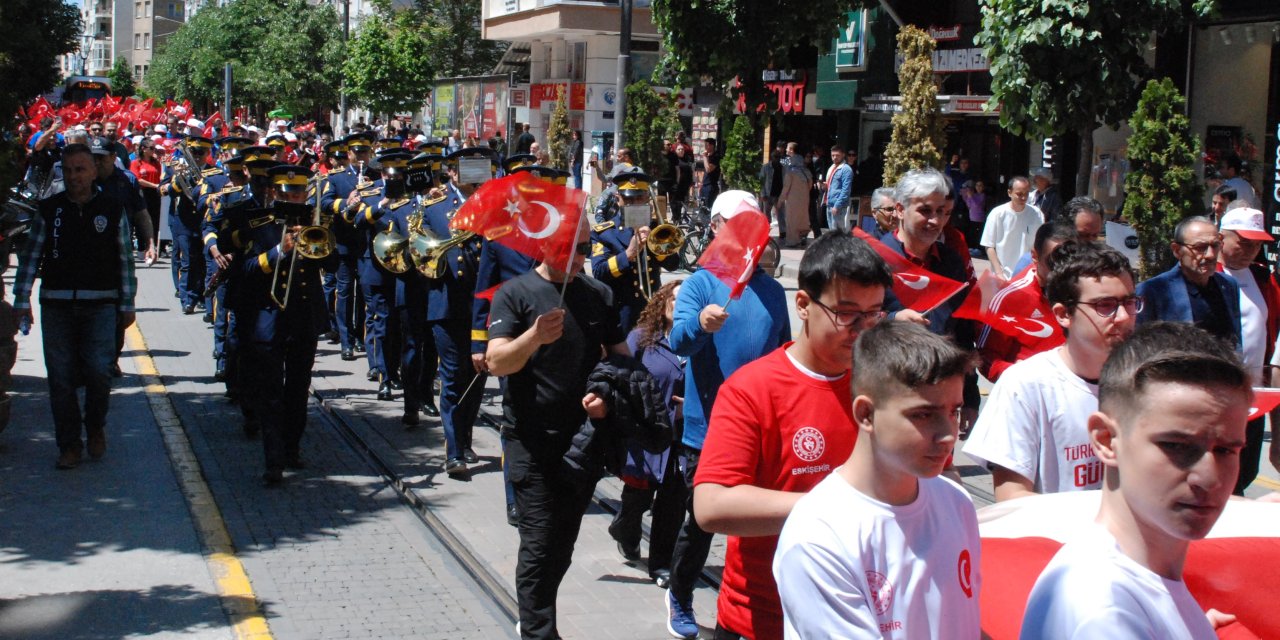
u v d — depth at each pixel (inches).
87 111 1254.9
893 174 650.8
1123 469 92.0
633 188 293.7
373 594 240.8
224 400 414.6
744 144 866.8
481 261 276.8
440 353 324.8
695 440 209.3
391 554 266.2
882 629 110.2
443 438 370.6
